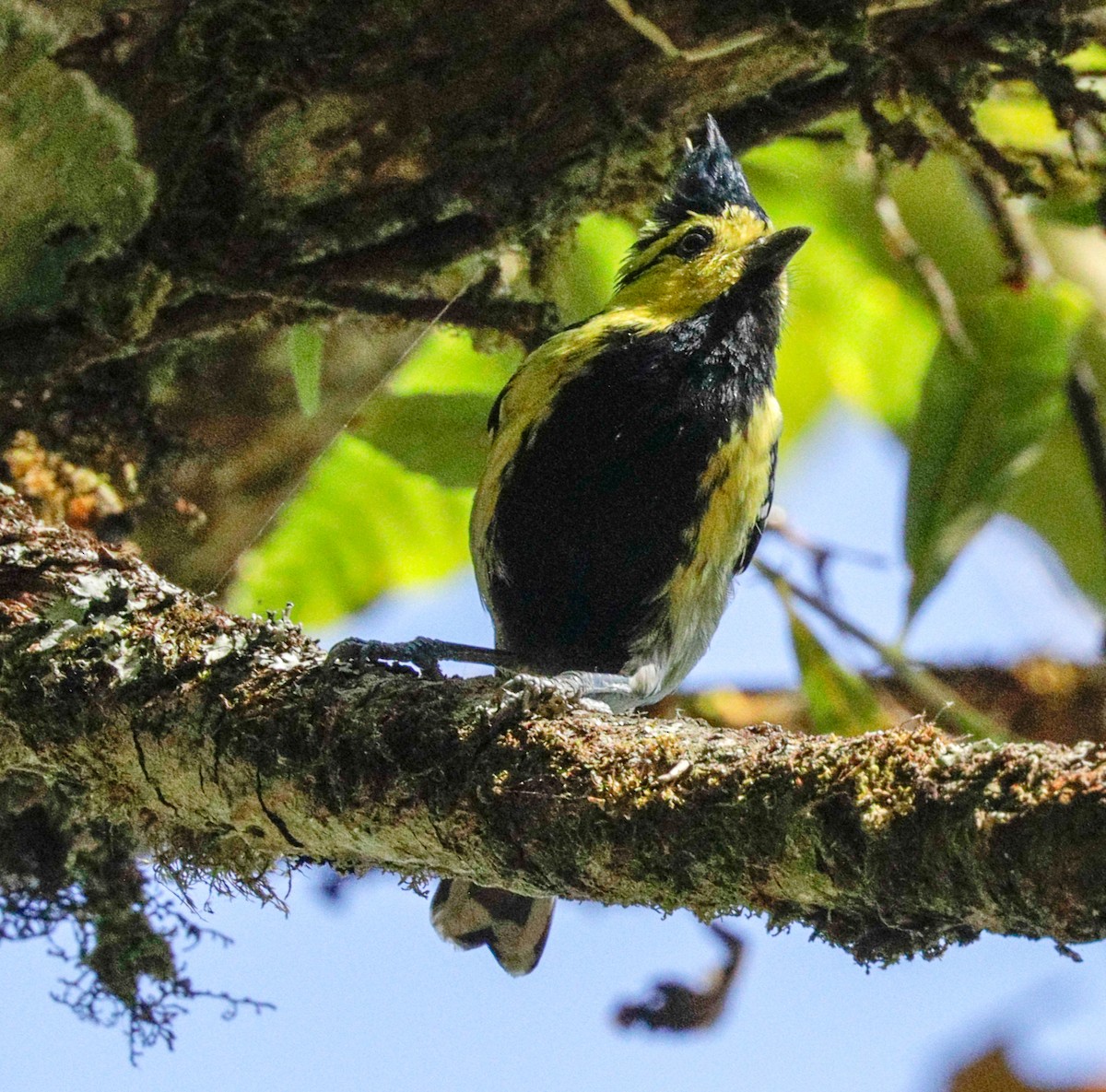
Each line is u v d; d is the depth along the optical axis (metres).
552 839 4.62
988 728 8.38
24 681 5.51
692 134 7.19
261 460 7.92
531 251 7.55
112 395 7.60
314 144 6.41
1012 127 8.22
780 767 4.27
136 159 6.29
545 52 6.29
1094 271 10.48
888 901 4.03
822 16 6.25
